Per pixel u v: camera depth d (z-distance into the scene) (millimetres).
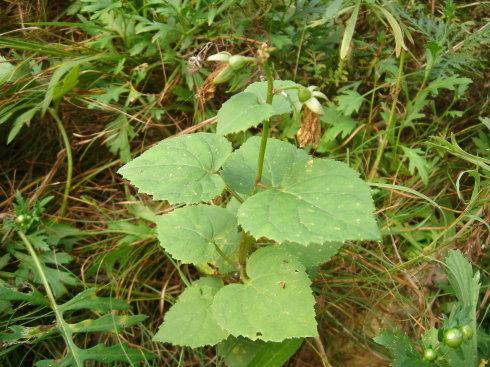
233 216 334
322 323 393
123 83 484
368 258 409
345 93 464
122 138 452
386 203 436
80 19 495
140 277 411
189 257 314
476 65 445
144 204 451
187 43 464
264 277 297
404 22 467
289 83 299
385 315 393
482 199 376
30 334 330
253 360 326
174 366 375
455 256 318
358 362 377
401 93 473
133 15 458
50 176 450
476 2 472
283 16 464
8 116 431
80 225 448
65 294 396
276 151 312
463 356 276
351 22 354
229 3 442
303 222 242
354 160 457
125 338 384
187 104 489
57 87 434
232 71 249
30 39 513
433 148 450
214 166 284
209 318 315
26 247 396
